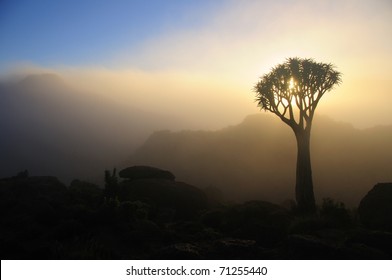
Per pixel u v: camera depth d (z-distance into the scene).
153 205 20.45
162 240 12.84
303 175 18.38
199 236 13.34
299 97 19.30
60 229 12.91
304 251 9.96
